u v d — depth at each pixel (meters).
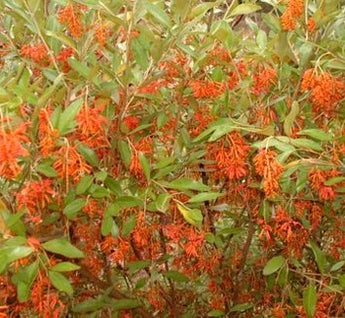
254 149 0.72
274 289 0.84
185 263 0.81
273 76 0.69
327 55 0.68
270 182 0.58
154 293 0.79
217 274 0.83
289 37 0.71
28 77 0.62
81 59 0.67
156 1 0.66
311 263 0.84
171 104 0.72
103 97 0.61
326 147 0.70
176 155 0.71
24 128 0.48
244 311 0.88
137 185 0.69
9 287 0.64
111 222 0.62
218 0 0.65
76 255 0.52
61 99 0.59
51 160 0.58
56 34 0.65
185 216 0.61
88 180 0.59
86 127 0.55
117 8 0.67
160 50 0.62
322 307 0.71
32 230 0.61
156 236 0.77
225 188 0.80
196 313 0.91
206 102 0.73
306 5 0.67
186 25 0.62
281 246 0.83
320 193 0.68
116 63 0.63
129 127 0.68
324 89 0.61
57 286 0.54
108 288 0.73
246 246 0.83
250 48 0.73
